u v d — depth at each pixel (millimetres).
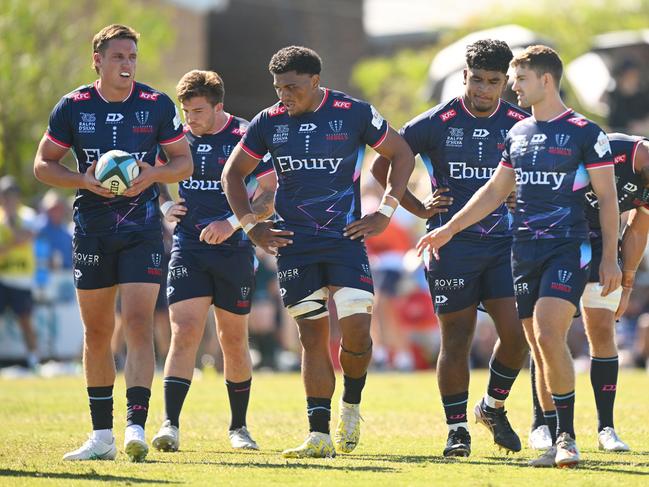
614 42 89062
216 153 29094
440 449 27562
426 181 49438
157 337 53969
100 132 25516
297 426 33156
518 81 24141
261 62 145875
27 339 60188
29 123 93625
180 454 26375
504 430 27328
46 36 95125
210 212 29094
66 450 26672
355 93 150375
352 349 25766
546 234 23766
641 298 65688
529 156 23984
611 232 23750
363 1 151625
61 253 62000
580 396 41469
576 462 23266
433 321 65000
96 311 25625
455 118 27234
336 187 25781
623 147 27562
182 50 132500
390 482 21109
